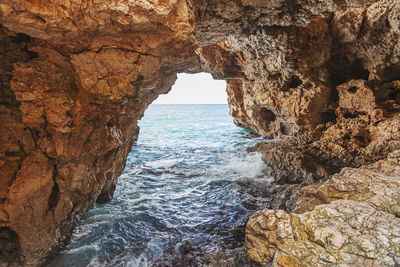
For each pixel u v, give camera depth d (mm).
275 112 15961
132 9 4289
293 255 3906
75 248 6594
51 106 5125
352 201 4809
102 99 5832
